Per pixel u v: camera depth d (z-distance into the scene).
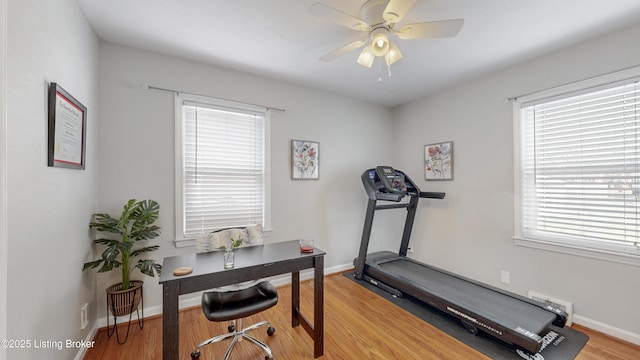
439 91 3.36
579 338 2.02
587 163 2.17
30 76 1.17
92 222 1.99
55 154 1.38
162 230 2.39
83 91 1.82
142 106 2.32
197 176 2.58
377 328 2.18
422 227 3.56
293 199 3.16
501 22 1.91
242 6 1.75
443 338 2.04
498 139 2.74
